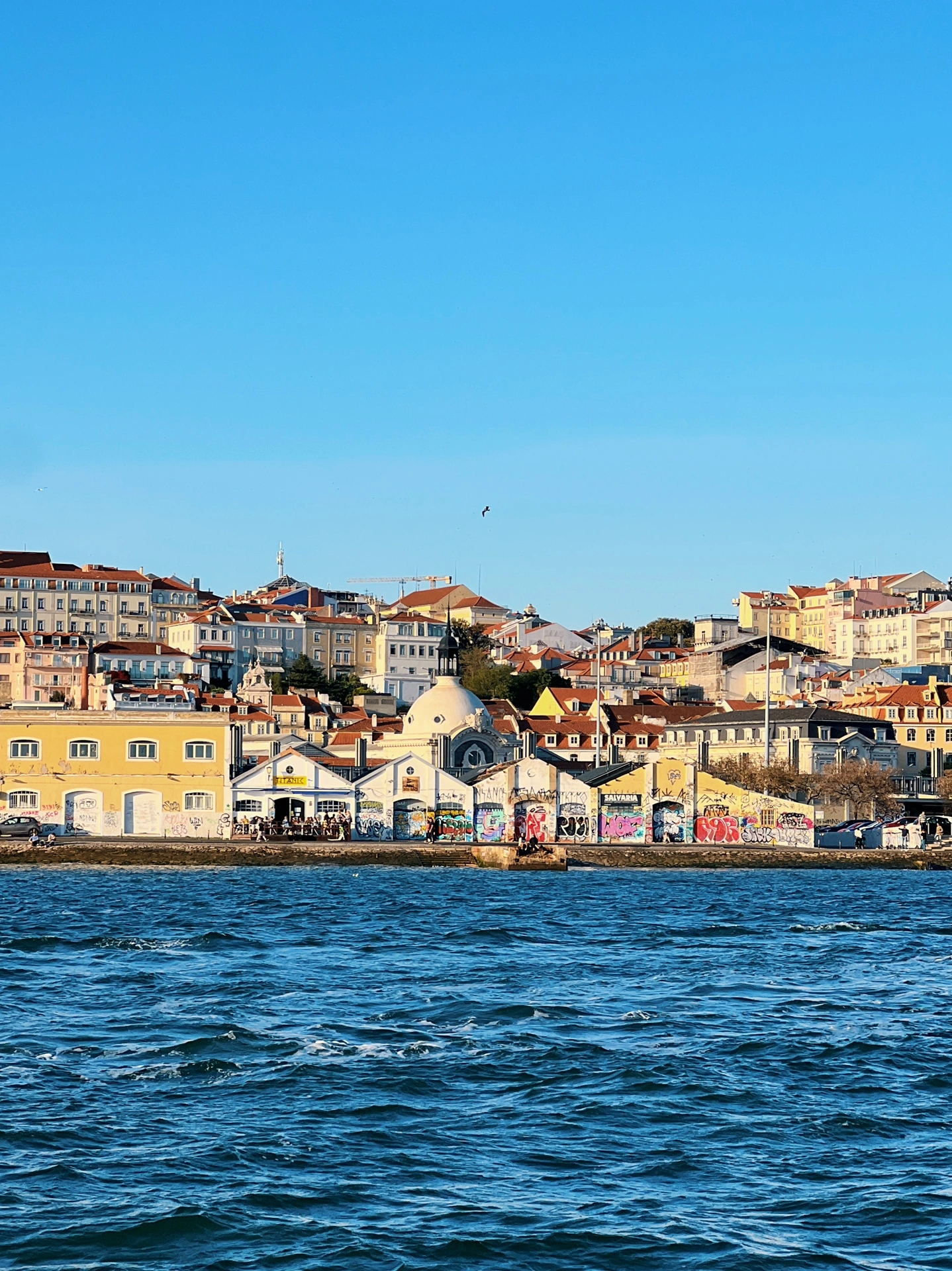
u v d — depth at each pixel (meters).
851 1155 58.62
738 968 102.50
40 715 199.00
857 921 135.75
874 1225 51.16
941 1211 52.41
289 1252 48.41
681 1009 86.50
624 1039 77.69
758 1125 62.56
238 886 162.62
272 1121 61.81
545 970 100.38
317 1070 70.06
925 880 196.25
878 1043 77.44
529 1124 62.06
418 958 105.44
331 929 121.62
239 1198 52.69
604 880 185.38
